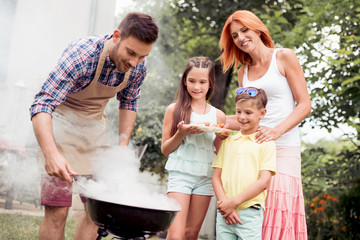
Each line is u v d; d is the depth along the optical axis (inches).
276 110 90.8
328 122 193.0
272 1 258.1
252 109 87.0
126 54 71.3
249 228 83.4
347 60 187.3
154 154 224.2
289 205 87.8
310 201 196.9
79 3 186.5
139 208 59.2
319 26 201.5
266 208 88.7
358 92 178.5
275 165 84.0
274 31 215.3
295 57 91.0
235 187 85.4
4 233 122.0
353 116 186.7
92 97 83.4
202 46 305.1
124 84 84.9
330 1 200.1
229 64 102.7
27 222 141.1
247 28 92.1
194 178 92.4
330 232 186.2
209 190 94.3
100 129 89.7
